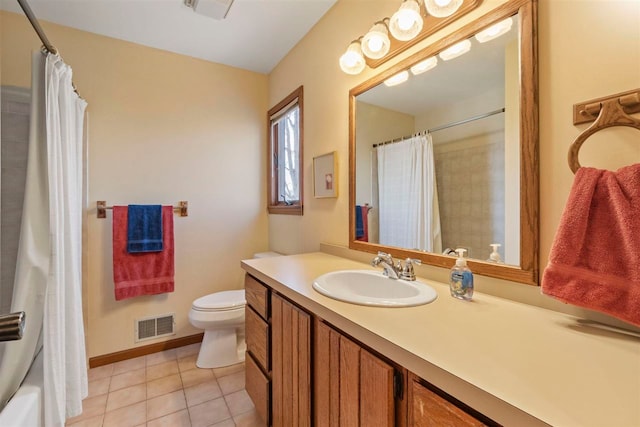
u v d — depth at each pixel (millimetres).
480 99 1039
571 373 530
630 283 648
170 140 2279
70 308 1312
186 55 2334
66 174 1323
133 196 2148
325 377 927
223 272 2496
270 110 2609
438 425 576
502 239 971
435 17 1161
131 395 1724
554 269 750
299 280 1217
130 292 2055
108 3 1720
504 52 966
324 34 1859
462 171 1106
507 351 613
